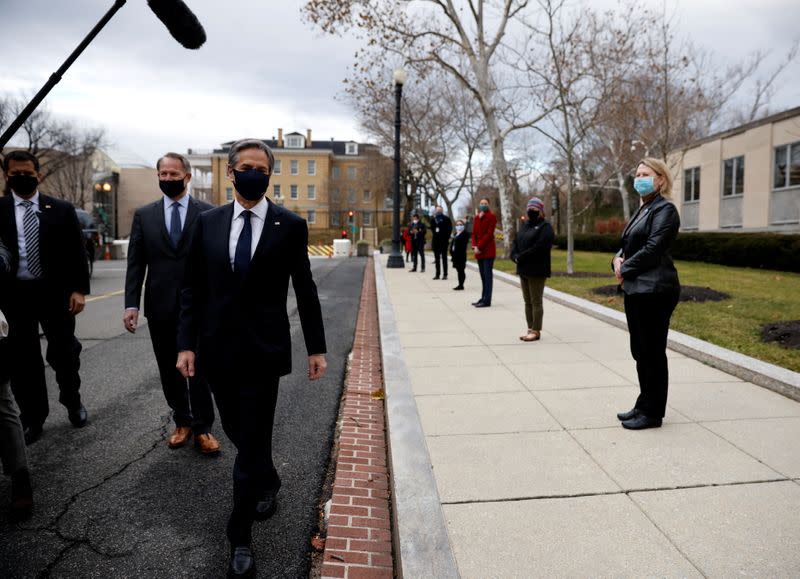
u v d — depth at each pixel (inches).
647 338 151.1
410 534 100.0
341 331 323.6
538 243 259.1
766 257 611.5
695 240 740.7
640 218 154.0
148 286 147.3
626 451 138.2
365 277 649.6
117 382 216.4
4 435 116.0
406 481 120.4
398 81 744.3
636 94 723.4
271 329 99.9
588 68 601.0
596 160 1023.6
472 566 93.0
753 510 109.7
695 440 144.5
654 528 103.7
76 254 164.1
